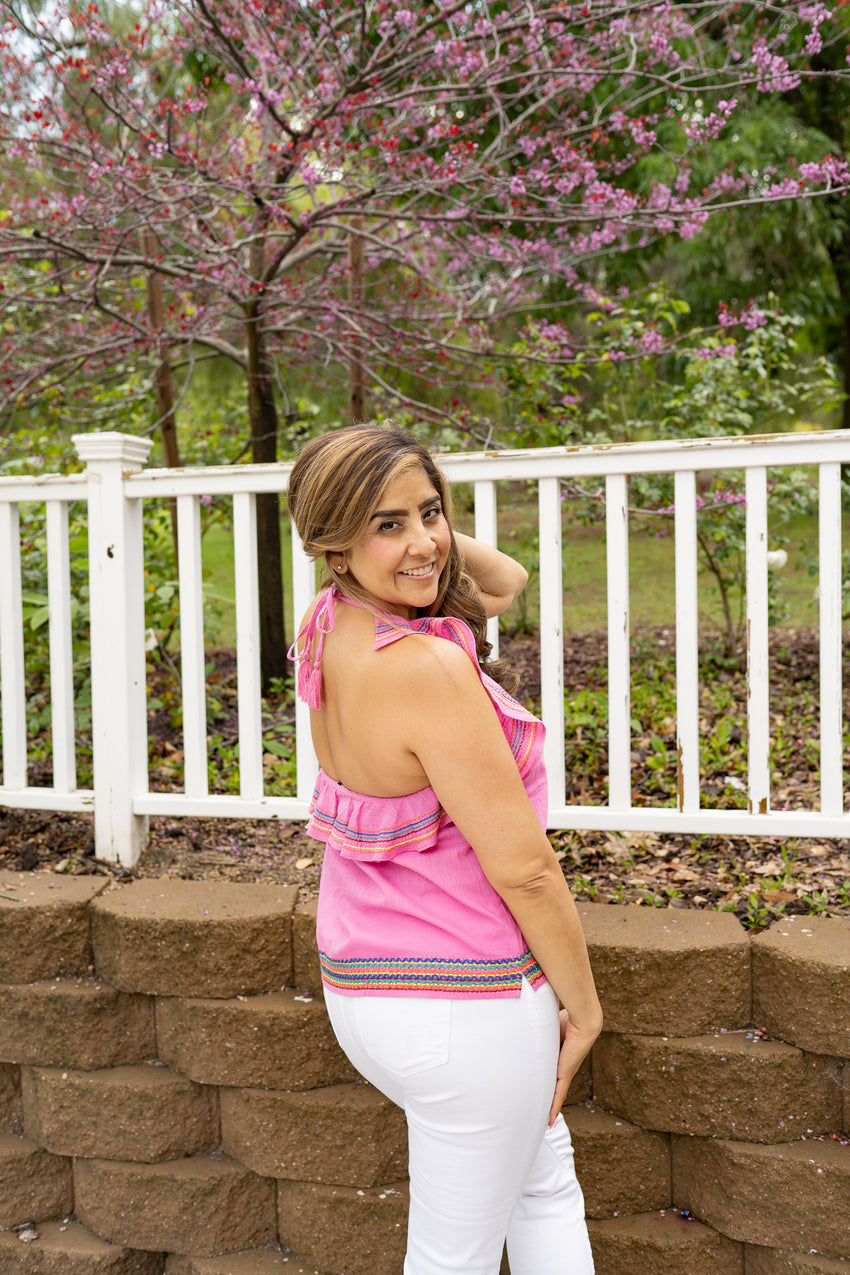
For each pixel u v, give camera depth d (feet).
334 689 4.82
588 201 13.10
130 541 9.05
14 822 10.25
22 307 15.67
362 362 15.24
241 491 8.75
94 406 17.78
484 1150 4.66
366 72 12.13
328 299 14.94
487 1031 4.55
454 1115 4.63
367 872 4.84
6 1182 7.82
